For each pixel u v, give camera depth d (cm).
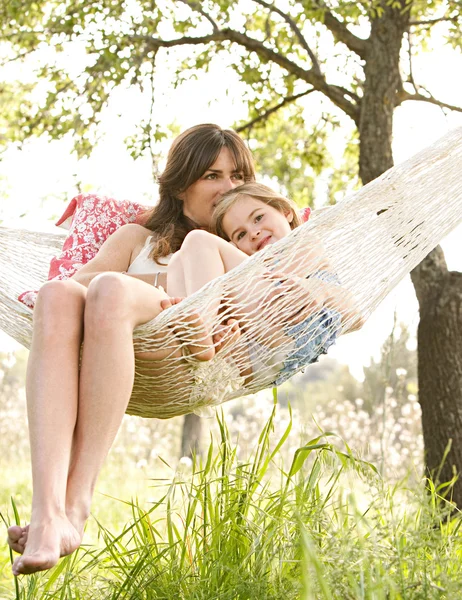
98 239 301
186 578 204
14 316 228
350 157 534
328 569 172
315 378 2059
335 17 403
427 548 197
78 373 185
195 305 197
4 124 521
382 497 193
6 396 749
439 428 359
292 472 220
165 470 601
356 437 584
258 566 199
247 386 233
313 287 222
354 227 225
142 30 434
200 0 429
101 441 180
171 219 280
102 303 185
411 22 404
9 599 222
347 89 416
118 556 222
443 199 246
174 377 210
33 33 449
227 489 221
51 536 160
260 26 478
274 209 261
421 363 371
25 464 652
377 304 246
